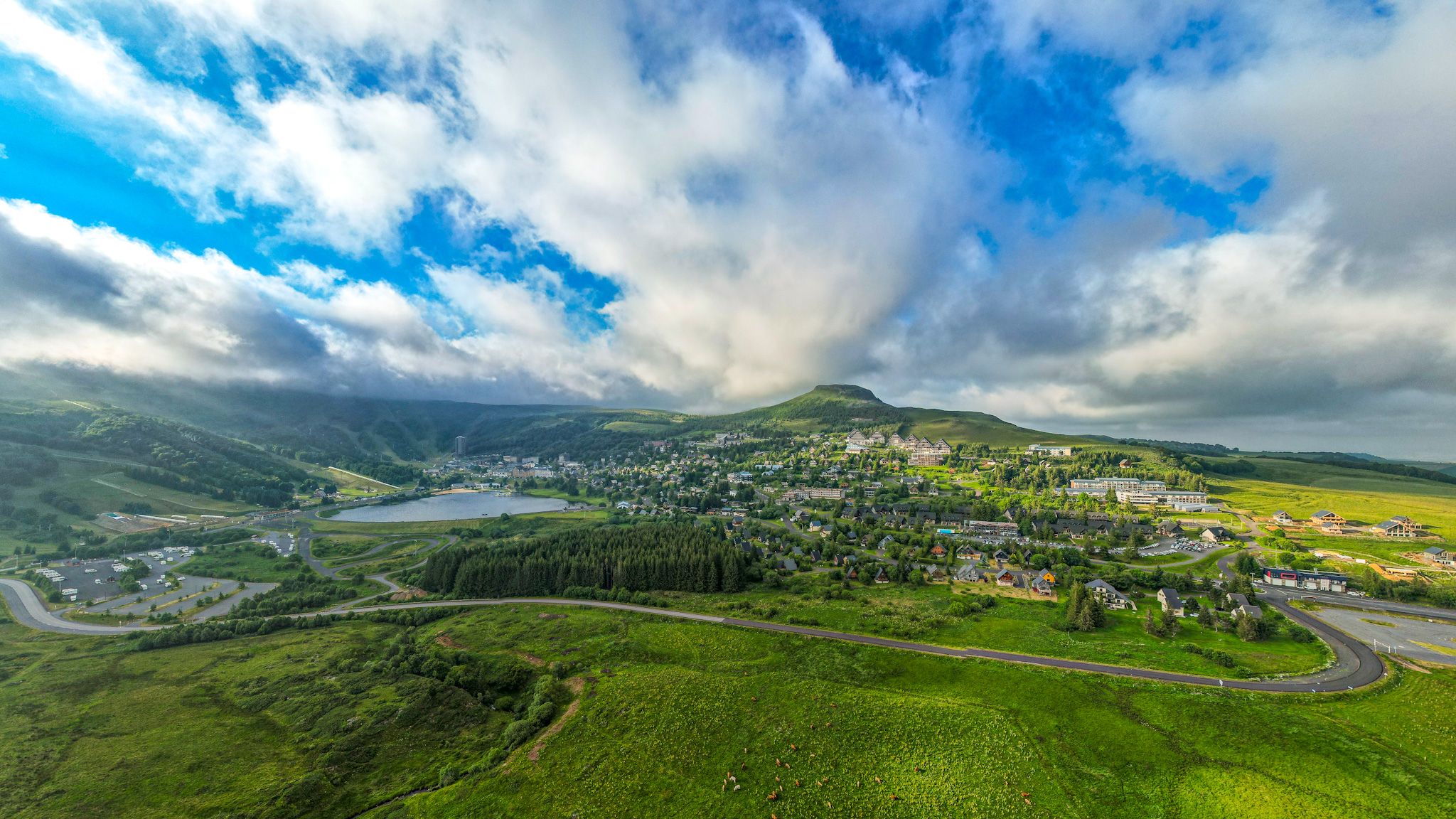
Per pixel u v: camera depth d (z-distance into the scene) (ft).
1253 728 276.82
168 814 252.83
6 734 309.83
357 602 558.97
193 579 651.66
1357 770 243.19
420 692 360.48
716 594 545.44
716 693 335.67
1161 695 310.04
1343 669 340.80
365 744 309.01
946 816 230.27
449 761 298.35
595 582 567.18
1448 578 507.71
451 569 601.21
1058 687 324.39
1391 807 220.84
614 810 248.11
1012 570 565.94
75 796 261.85
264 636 462.60
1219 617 421.18
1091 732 282.56
